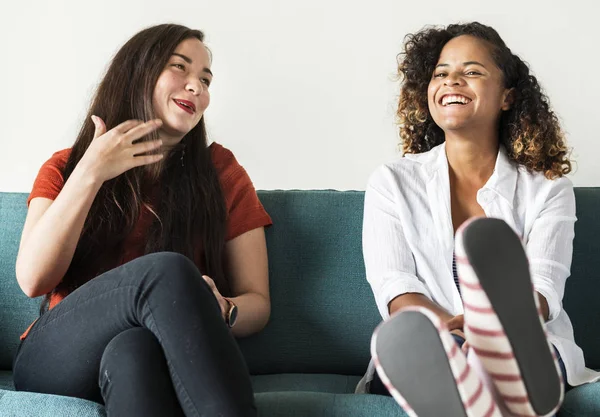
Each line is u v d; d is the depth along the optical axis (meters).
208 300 1.32
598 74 2.95
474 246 1.10
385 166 1.83
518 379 1.12
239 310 1.70
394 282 1.66
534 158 1.81
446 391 1.08
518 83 1.81
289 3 3.12
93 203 1.73
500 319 1.10
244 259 1.83
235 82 3.15
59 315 1.44
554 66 2.97
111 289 1.37
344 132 3.11
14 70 3.20
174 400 1.27
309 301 1.86
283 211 1.91
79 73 3.17
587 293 1.83
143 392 1.24
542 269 1.64
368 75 3.09
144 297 1.32
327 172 3.12
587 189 1.90
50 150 3.18
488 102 1.75
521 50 2.99
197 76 1.84
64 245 1.60
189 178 1.81
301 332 1.86
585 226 1.85
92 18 3.17
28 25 3.20
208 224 1.80
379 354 1.12
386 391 1.56
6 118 3.20
